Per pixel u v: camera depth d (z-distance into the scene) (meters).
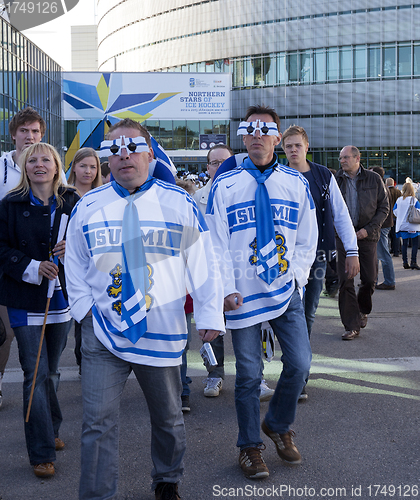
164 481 2.75
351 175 6.25
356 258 4.54
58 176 3.40
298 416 3.96
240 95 50.69
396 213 11.90
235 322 3.21
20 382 4.90
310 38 47.75
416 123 45.44
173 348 2.55
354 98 46.88
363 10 46.03
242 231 3.22
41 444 3.18
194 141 48.72
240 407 3.18
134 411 4.18
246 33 50.59
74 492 3.02
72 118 42.16
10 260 3.18
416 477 3.07
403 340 6.02
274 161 3.32
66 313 3.37
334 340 6.12
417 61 45.06
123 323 2.46
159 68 58.53
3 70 30.70
